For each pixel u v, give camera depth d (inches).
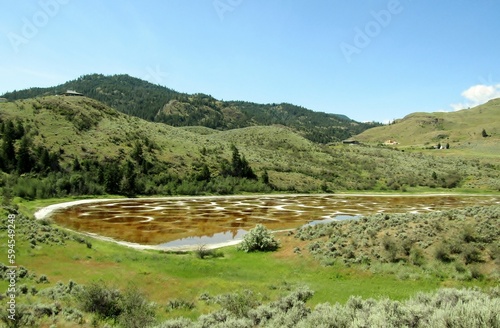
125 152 4643.2
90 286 775.1
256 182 4739.2
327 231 1441.9
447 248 1090.1
